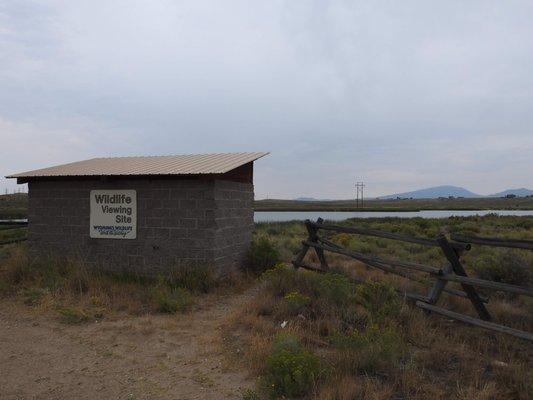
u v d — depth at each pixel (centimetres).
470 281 694
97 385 512
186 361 584
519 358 571
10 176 1173
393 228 2814
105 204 1129
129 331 714
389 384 484
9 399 476
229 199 1152
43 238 1188
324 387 464
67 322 760
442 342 623
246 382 513
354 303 791
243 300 930
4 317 797
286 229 2831
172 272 1033
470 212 10406
